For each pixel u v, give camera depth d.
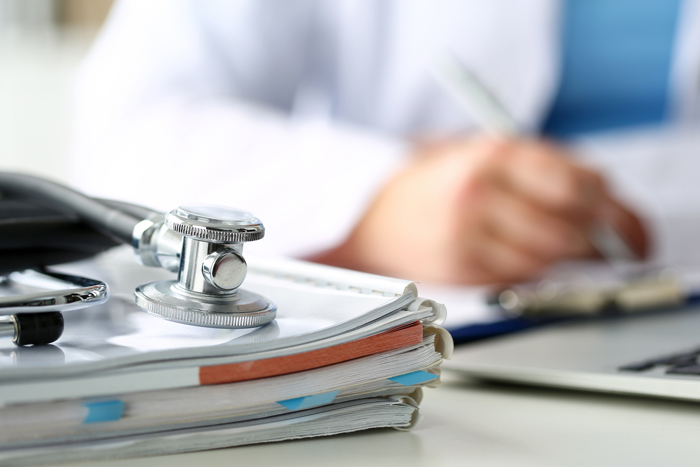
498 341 0.60
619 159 1.47
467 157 1.22
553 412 0.40
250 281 0.45
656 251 1.35
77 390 0.26
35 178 0.43
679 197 1.43
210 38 1.40
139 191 1.28
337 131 1.32
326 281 0.42
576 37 1.55
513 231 1.14
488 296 0.76
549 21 1.52
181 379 0.29
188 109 1.32
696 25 1.48
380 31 1.56
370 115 1.58
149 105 1.36
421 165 1.25
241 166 1.26
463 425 0.38
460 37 1.53
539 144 1.34
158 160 1.28
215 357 0.29
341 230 1.13
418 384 0.36
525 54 1.54
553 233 1.16
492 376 0.46
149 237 0.37
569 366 0.45
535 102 1.54
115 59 1.45
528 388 0.47
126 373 0.28
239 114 1.32
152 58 1.39
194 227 0.33
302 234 1.14
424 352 0.35
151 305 0.33
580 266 1.14
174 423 0.30
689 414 0.40
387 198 1.21
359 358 0.33
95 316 0.37
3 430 0.26
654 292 0.77
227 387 0.30
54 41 1.93
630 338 0.60
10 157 1.89
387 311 0.34
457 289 1.03
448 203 1.15
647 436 0.35
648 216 1.35
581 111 1.56
